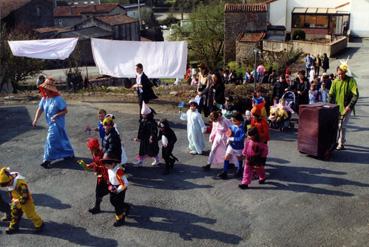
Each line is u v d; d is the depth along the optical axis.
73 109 16.64
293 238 7.86
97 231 8.25
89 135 13.59
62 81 37.25
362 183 9.98
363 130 14.23
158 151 11.07
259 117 9.74
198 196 9.52
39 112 11.34
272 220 8.47
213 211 8.86
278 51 37.06
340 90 11.79
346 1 47.25
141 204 9.20
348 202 9.11
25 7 68.06
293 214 8.68
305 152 11.70
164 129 10.56
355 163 11.17
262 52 36.38
